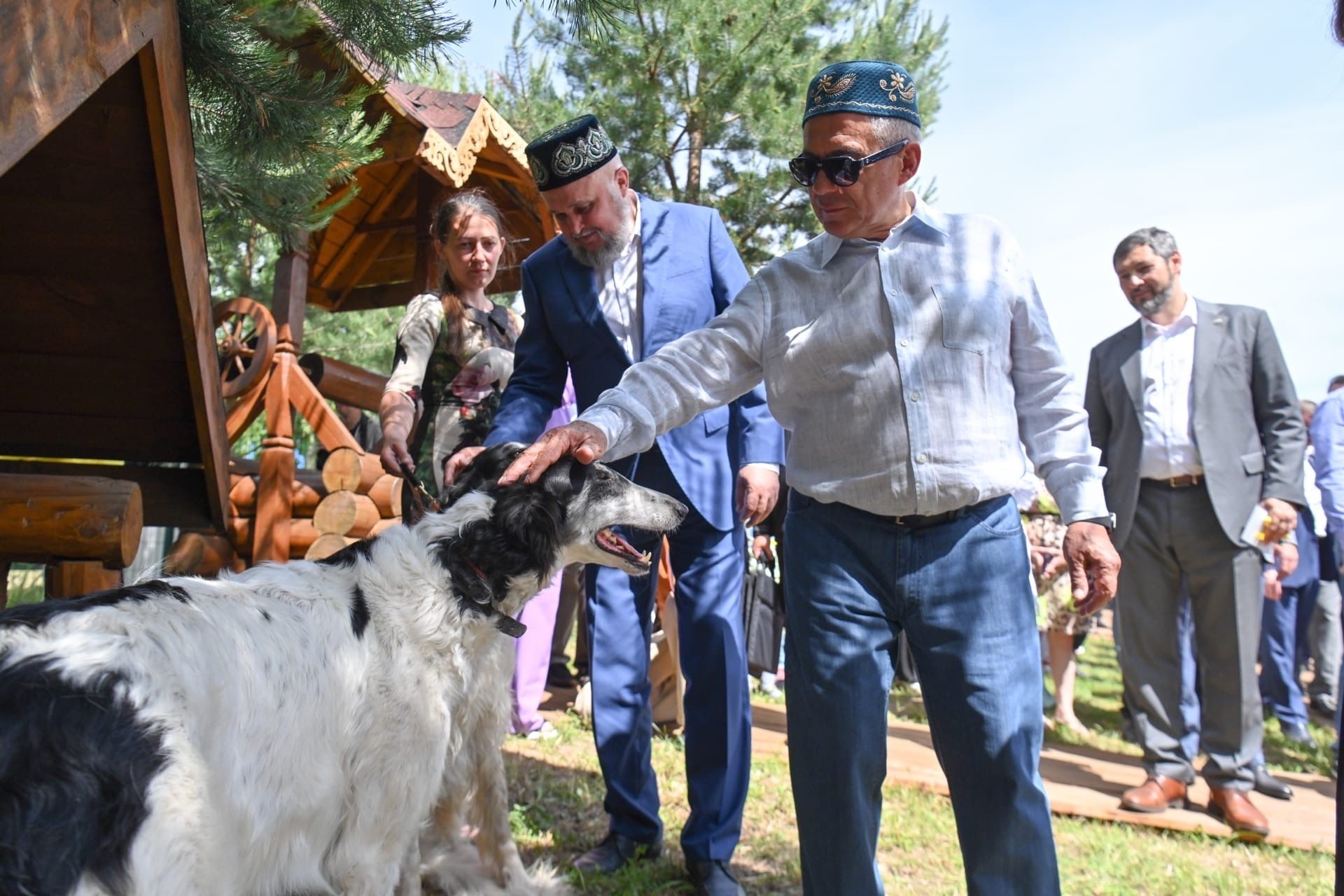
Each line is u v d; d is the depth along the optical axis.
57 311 3.74
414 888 2.96
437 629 2.86
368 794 2.70
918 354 2.46
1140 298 5.03
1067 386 2.56
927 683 2.54
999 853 2.45
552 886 3.41
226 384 5.23
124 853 2.04
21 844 1.93
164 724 2.15
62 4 2.25
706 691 3.60
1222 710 4.74
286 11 3.69
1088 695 9.01
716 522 3.62
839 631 2.54
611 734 3.75
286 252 5.92
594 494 3.21
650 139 12.53
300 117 3.80
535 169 3.54
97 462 4.73
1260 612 4.74
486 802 3.36
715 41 12.11
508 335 4.39
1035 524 7.23
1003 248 2.55
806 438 2.63
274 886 2.47
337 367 6.25
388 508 5.32
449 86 12.05
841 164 2.41
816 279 2.60
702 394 2.78
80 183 3.18
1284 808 5.11
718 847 3.48
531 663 5.48
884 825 4.45
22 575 8.30
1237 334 4.89
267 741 2.40
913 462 2.44
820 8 12.55
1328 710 7.89
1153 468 4.93
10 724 1.98
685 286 3.70
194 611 2.39
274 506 5.16
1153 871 4.11
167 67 2.88
